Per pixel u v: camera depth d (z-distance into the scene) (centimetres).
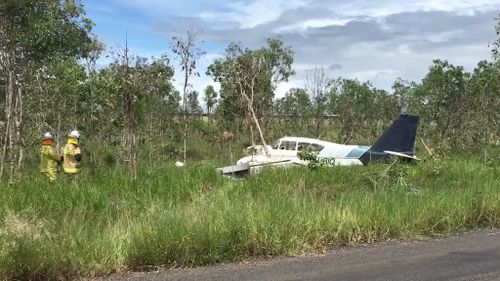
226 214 724
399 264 621
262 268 606
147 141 2183
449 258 649
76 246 600
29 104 1758
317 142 2044
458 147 2244
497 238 767
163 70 1390
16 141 1407
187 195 1041
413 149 2047
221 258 639
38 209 857
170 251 621
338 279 560
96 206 902
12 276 548
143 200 935
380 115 3256
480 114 2269
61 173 1308
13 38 1319
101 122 2053
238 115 2595
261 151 2138
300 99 3266
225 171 1355
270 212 738
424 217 816
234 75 2470
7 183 1078
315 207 806
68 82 1998
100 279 569
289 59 2708
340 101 3234
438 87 2556
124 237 629
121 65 1279
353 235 740
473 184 1154
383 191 993
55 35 1906
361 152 1977
